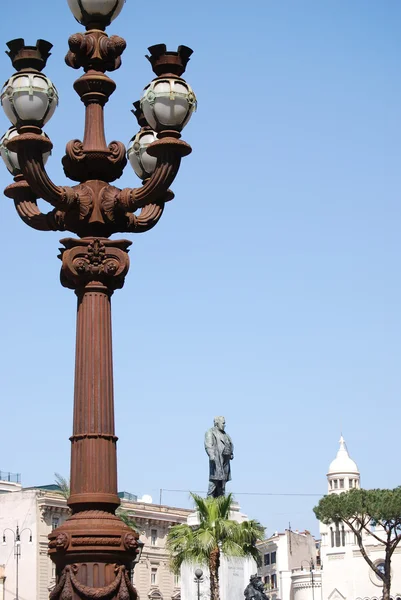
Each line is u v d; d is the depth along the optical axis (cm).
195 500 3809
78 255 1152
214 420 4722
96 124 1207
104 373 1131
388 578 8056
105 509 1099
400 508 7944
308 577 13475
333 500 8175
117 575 1073
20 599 8875
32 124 1134
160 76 1162
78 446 1111
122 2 1224
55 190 1137
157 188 1152
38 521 9025
